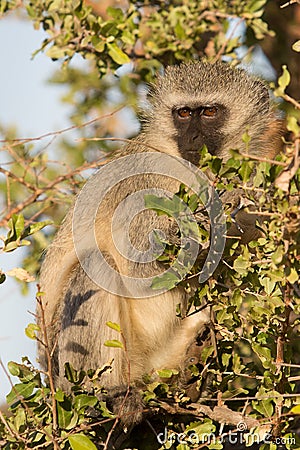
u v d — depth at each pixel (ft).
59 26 38.01
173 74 38.88
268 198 26.18
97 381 31.07
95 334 35.37
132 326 35.58
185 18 38.78
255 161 26.78
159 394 30.81
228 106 37.47
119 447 32.42
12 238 27.71
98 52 37.65
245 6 38.40
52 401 27.27
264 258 27.45
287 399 28.09
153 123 38.32
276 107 39.81
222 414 29.48
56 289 37.70
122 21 37.40
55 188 32.53
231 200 31.73
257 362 34.35
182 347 34.30
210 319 30.32
